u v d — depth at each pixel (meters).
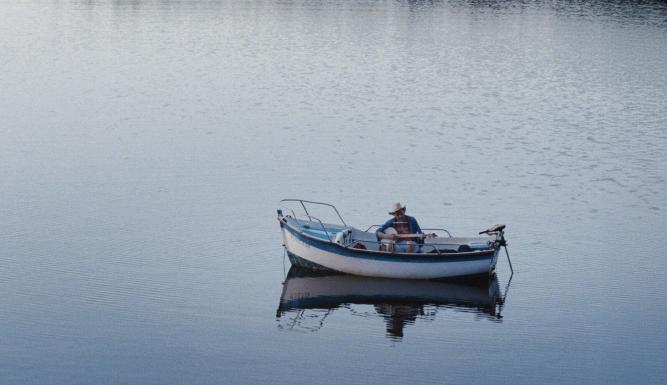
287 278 23.53
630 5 98.06
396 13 88.06
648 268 24.75
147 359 19.16
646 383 18.64
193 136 38.59
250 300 22.16
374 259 23.42
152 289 22.53
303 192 30.84
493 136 40.88
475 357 19.70
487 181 33.16
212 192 30.52
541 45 70.12
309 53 63.38
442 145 38.66
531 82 55.41
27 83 50.25
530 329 21.03
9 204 28.77
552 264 25.06
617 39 73.50
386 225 24.44
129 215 27.94
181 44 65.94
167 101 46.03
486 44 70.25
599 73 58.91
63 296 22.02
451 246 24.42
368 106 46.66
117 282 22.94
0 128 39.34
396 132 40.88
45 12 83.31
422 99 49.09
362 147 37.59
